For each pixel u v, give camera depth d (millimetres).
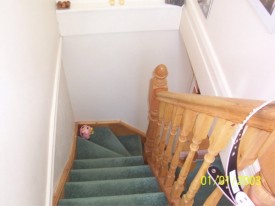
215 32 1796
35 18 1505
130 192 2033
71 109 3010
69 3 2197
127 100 3111
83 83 2822
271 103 668
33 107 1356
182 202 1421
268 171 665
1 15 996
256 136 754
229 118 880
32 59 1396
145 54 2635
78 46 2461
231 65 1603
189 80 2803
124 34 2434
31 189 1256
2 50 978
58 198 1879
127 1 2291
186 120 1314
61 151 2221
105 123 3342
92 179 2387
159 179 1992
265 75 1266
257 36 1316
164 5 2275
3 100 946
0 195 866
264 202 686
